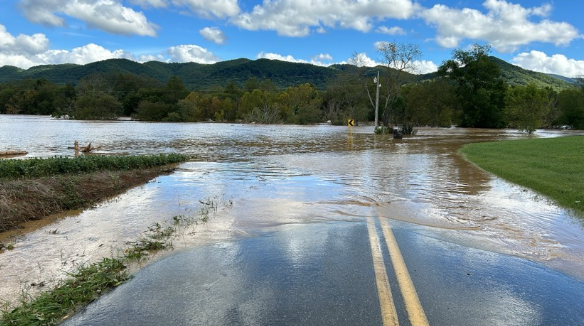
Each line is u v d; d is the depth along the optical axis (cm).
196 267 434
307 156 1753
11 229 597
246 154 1853
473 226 610
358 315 322
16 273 428
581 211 702
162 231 579
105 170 1113
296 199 811
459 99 6388
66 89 11581
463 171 1248
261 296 359
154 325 310
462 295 362
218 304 344
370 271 419
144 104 8156
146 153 1880
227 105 8969
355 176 1138
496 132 4516
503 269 430
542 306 345
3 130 3869
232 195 856
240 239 539
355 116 7381
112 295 365
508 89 6181
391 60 4256
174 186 972
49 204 706
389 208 732
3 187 693
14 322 314
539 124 3828
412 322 311
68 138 2877
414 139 3097
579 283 396
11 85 12750
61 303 346
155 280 399
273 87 11719
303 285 383
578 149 1761
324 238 542
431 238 545
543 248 505
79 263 455
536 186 938
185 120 8188
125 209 730
